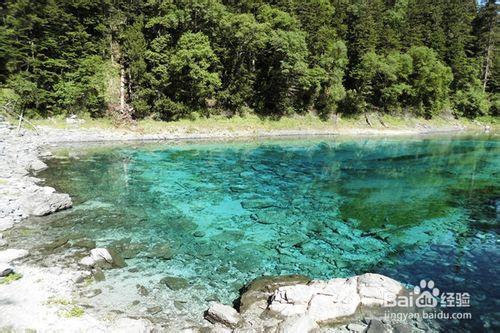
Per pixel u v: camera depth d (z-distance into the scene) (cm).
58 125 3700
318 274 1227
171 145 3700
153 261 1250
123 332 800
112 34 4644
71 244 1321
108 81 4284
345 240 1529
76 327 826
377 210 1927
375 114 5819
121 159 2917
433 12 7400
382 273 1242
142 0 4691
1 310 877
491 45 7325
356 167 2991
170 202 1933
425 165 3128
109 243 1377
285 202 2023
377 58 5591
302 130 5028
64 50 3972
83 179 2275
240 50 4828
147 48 4441
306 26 5419
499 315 994
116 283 1080
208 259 1297
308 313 919
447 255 1398
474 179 2638
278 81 5034
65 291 1002
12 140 3039
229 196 2092
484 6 7594
